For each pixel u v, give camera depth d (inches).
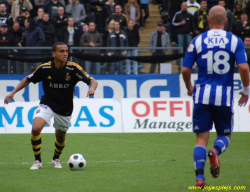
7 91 1962.4
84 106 1780.3
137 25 2412.6
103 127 1775.3
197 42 729.0
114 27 2153.1
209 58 719.1
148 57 2032.5
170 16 2561.5
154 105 1823.3
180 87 2047.2
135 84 2026.3
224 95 714.8
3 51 1983.3
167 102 1830.7
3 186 767.7
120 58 2014.0
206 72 724.0
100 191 724.0
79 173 904.3
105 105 1795.0
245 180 816.3
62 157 1179.9
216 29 733.9
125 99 1812.3
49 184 784.3
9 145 1409.9
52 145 1409.9
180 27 2285.9
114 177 856.3
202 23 2287.2
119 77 2017.7
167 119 1819.6
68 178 844.6
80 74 919.7
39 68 922.7
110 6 2417.6
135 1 2496.3
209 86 717.9
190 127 1827.0
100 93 2006.6
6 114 1745.8
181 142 1503.4
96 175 879.7
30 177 855.7
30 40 2116.1
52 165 1027.3
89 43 2129.7
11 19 2278.5
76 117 1765.5
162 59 2038.6
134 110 1807.3
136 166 1010.7
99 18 2488.9
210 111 727.7
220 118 730.2
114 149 1332.4
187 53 737.0
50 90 925.2
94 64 2003.0
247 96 735.1
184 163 1059.3
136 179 834.8
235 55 716.0
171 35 2556.6
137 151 1290.6
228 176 864.3
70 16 2251.5
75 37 2148.1
